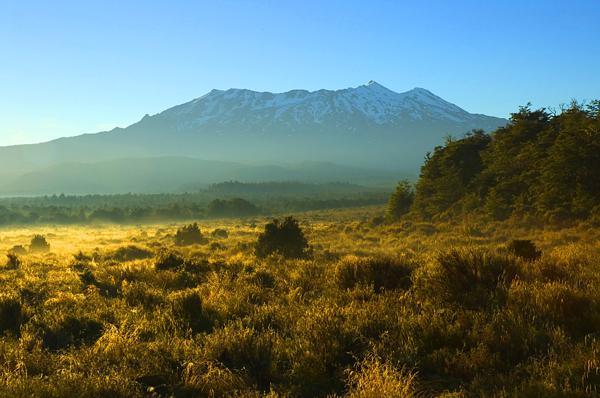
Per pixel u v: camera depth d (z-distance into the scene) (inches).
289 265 618.8
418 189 2352.4
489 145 2194.9
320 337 233.9
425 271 375.9
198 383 192.7
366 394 166.6
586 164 1293.1
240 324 267.1
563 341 211.2
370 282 382.0
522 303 278.7
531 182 1572.3
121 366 214.1
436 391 180.1
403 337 233.5
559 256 495.8
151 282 494.6
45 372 213.8
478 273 333.4
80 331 291.0
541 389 162.4
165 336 260.4
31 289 453.4
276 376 202.7
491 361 196.1
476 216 1681.8
